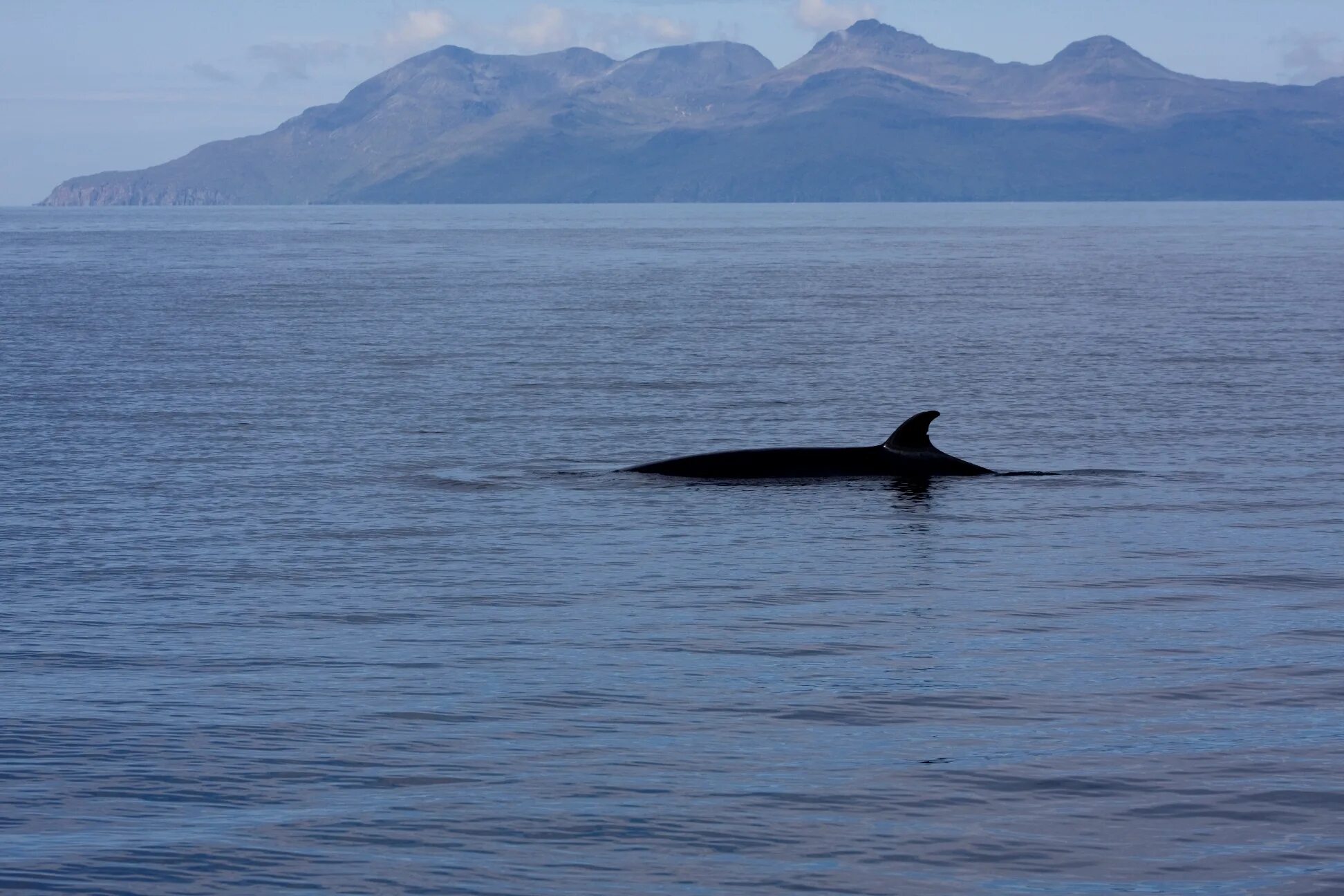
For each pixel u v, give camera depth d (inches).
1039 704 1395.2
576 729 1316.4
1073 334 5890.8
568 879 978.7
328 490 2689.5
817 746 1263.5
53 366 4751.5
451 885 968.3
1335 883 968.3
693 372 4613.7
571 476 2832.2
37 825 1075.3
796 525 2381.9
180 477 2819.9
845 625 1736.0
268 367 4749.0
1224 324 6318.9
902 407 3828.7
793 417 3659.0
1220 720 1341.0
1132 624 1736.0
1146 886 966.4
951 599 1873.8
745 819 1087.6
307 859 1010.1
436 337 5812.0
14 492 2655.0
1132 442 3250.5
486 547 2210.9
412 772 1198.3
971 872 989.8
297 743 1275.8
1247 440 3265.3
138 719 1352.1
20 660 1583.4
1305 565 2079.2
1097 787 1152.8
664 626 1736.0
